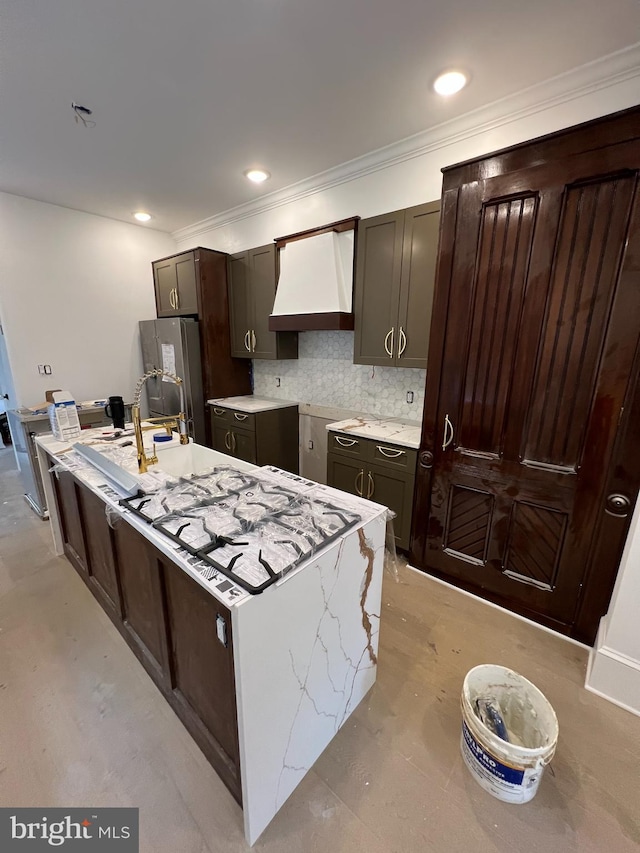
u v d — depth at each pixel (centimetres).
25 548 252
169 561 115
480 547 202
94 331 377
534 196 156
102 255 375
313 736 121
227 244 379
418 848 103
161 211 357
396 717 141
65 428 217
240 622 84
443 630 185
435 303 193
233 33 147
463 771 123
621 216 139
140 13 138
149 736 132
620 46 157
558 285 156
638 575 137
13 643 173
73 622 185
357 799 115
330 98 190
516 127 198
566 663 166
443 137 219
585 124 139
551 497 173
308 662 111
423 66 168
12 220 317
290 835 106
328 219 291
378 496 250
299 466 377
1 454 469
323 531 114
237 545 105
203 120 208
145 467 165
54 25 142
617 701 147
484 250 173
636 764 126
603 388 152
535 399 170
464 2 134
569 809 113
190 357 360
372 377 303
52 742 130
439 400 201
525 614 193
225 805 112
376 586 138
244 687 89
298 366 358
